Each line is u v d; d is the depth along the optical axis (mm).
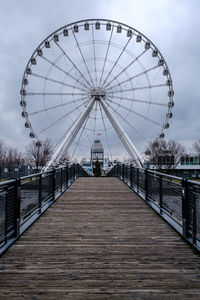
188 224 4191
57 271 3066
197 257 3525
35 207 5562
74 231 4703
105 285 2754
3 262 3311
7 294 2568
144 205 7152
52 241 4133
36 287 2701
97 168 41406
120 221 5445
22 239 4227
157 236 4434
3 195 3734
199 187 3770
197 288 2717
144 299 2512
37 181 5766
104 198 8266
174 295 2584
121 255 3572
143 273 3033
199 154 44188
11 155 46406
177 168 47938
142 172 8344
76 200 7910
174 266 3230
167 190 5488
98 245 3967
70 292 2615
